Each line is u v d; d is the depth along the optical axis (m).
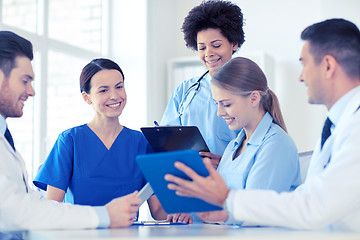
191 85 2.34
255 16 4.44
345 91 1.27
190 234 1.16
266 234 1.10
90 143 1.98
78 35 4.14
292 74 4.27
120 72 1.99
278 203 1.18
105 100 1.93
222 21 2.15
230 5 2.22
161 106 4.51
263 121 1.70
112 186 1.94
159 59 4.50
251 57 4.11
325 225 1.16
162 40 4.55
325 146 1.29
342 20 1.28
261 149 1.65
